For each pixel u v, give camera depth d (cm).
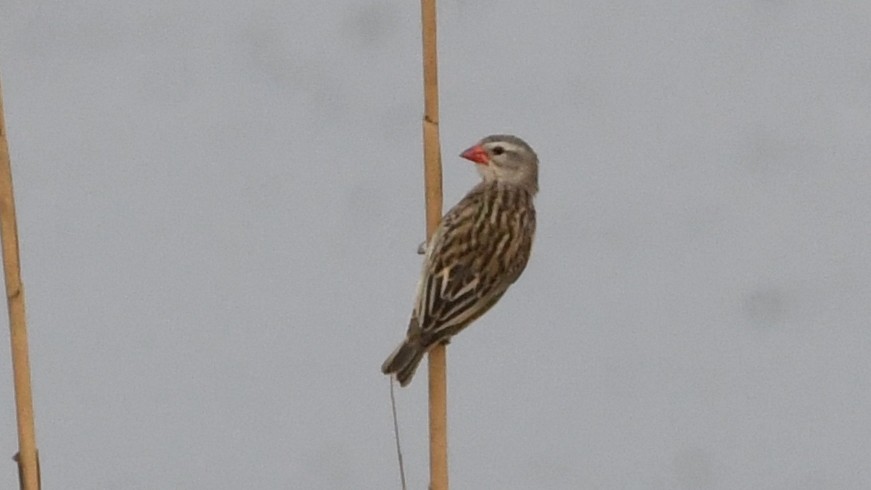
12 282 887
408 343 940
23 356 892
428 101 935
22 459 895
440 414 934
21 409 894
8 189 884
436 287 960
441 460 929
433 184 955
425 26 923
